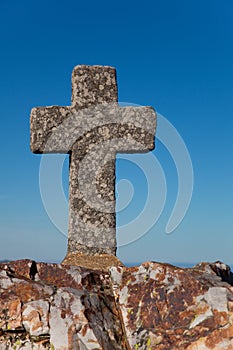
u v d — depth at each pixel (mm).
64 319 5953
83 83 7648
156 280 6199
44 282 6254
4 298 6047
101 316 6051
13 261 6371
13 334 5961
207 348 5836
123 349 5957
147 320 6047
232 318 5891
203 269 6543
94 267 7250
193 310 6000
